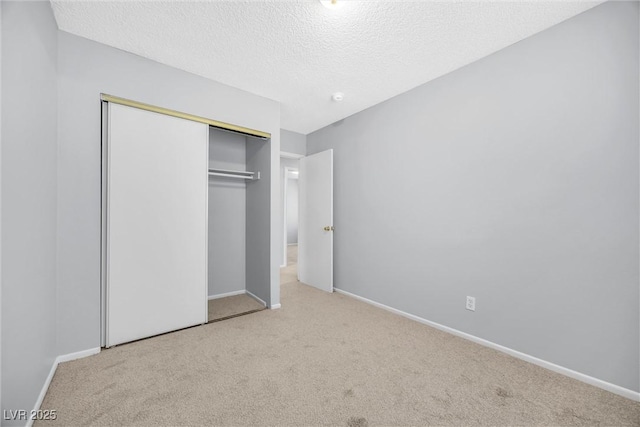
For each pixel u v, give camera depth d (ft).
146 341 6.72
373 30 5.67
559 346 5.55
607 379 4.97
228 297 10.56
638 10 4.64
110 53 6.24
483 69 6.73
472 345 6.73
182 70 7.30
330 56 6.67
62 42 5.65
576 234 5.33
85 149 5.90
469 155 7.04
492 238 6.59
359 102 9.54
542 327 5.78
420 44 6.18
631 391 4.72
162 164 7.05
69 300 5.71
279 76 7.66
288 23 5.46
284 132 12.69
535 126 5.85
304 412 4.36
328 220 11.46
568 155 5.41
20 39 3.73
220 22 5.44
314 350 6.42
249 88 8.40
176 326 7.37
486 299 6.71
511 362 5.93
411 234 8.54
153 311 6.97
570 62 5.37
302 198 13.12
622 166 4.82
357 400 4.66
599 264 5.07
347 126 10.94
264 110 9.00
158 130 6.97
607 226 4.98
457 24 5.50
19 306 3.69
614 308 4.91
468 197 7.07
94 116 6.03
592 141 5.12
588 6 5.05
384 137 9.41
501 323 6.43
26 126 3.92
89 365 5.58
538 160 5.82
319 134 12.49
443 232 7.66
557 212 5.57
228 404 4.52
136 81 6.59
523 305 6.07
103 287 6.27
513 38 5.98
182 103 7.30
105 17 5.30
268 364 5.77
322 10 5.09
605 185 4.99
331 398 4.70
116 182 6.37
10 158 3.44
